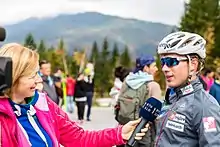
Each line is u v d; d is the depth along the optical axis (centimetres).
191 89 350
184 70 352
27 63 313
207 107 338
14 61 310
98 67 6456
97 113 2108
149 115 366
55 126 350
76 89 1638
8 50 313
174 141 344
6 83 266
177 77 353
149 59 669
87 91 1661
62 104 1842
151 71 671
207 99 344
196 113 339
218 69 996
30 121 323
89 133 374
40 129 327
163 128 350
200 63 357
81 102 1639
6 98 309
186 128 341
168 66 355
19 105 319
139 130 369
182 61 352
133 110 651
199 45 353
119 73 845
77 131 369
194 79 355
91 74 1684
